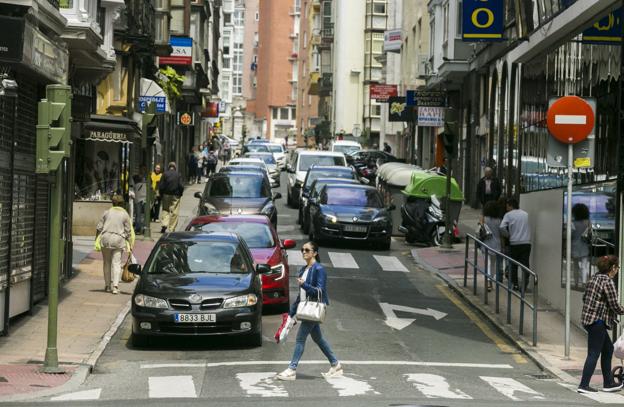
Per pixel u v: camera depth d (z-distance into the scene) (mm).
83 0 27234
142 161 51781
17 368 18141
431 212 40344
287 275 25266
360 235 38656
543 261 28203
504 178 48562
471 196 57656
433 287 30781
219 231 24359
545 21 28062
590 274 23547
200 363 19359
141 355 20203
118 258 27078
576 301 24516
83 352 19891
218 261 21859
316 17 149375
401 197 44281
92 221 39719
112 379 17656
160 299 20438
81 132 30125
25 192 23312
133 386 16906
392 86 86688
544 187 29359
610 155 23141
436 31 60781
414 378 17859
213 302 20438
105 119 39438
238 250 22234
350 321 24500
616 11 22938
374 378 17812
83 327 22516
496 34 37469
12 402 15398
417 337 22844
